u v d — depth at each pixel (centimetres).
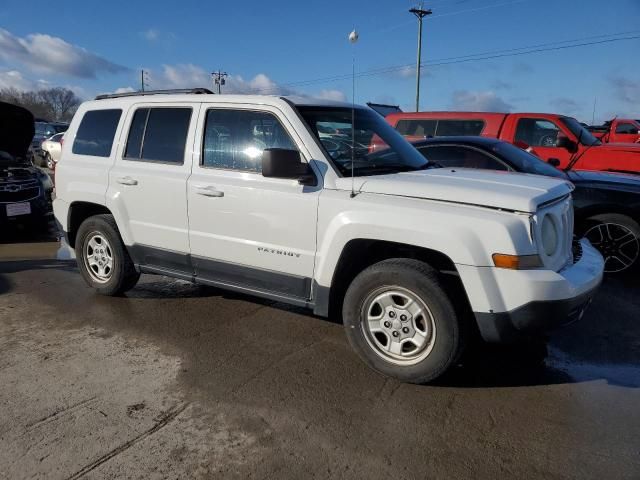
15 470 273
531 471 273
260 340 437
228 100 439
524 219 323
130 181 484
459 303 342
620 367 393
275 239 404
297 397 346
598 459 282
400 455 286
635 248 590
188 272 470
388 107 1652
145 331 455
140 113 498
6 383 363
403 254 385
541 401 342
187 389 356
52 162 1853
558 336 448
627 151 904
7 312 500
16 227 841
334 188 381
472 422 317
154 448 291
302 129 399
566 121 1002
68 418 320
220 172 435
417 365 353
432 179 379
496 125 1043
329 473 271
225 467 276
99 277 541
